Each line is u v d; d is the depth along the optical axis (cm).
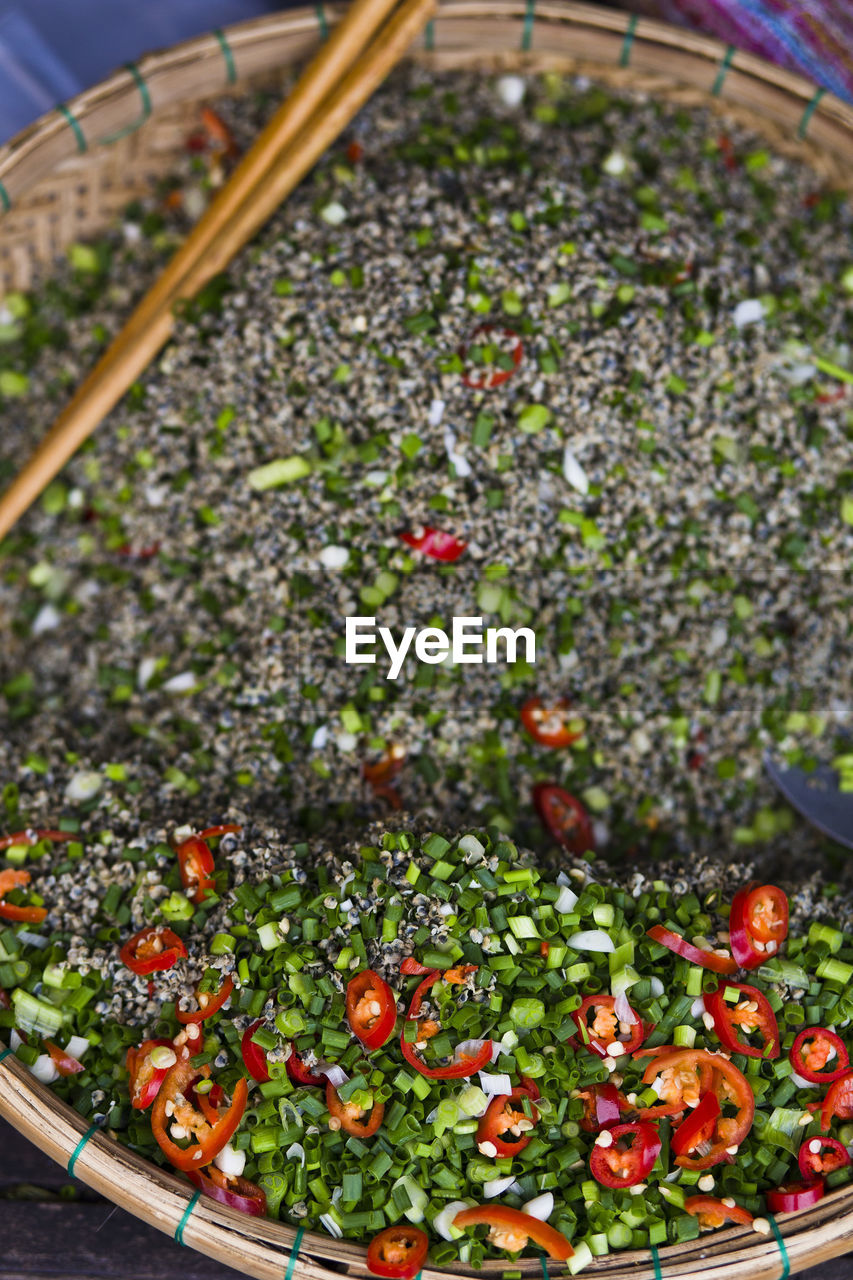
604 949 58
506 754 62
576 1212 57
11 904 60
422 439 61
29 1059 58
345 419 61
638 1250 57
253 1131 57
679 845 63
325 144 63
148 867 60
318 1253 57
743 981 58
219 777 62
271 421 62
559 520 61
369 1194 57
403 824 60
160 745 63
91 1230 60
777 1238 57
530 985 58
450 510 61
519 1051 57
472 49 66
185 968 58
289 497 62
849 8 65
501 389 61
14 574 66
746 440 62
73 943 59
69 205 67
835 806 63
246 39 65
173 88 65
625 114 66
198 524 63
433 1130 57
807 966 59
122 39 70
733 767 63
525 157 64
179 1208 57
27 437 67
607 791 63
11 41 69
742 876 60
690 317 62
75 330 67
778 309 63
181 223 67
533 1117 57
